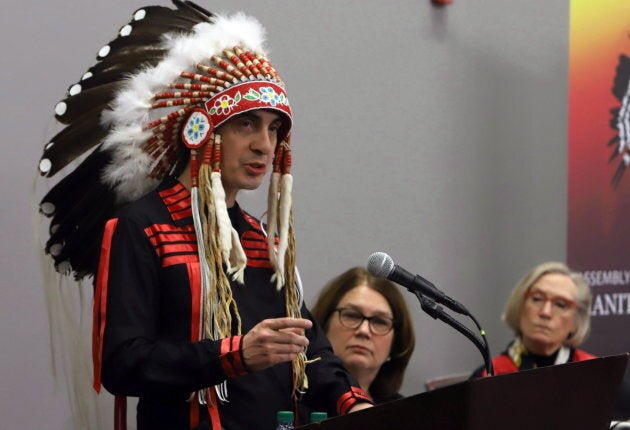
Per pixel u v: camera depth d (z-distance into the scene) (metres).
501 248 8.43
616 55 8.41
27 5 5.94
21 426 5.76
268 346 3.68
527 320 7.43
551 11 8.74
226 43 4.28
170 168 4.39
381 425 2.98
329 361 4.36
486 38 8.34
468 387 2.92
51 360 5.78
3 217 5.76
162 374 3.72
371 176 7.63
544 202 8.70
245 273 4.21
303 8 7.26
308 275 7.25
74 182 4.64
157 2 6.44
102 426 5.93
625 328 8.51
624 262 8.51
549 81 8.71
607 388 3.40
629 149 8.49
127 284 3.87
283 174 4.35
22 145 5.85
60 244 4.72
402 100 7.82
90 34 6.18
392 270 3.88
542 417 3.19
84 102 4.64
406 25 7.85
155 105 4.31
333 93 7.42
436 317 3.91
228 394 4.01
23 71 5.89
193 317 3.95
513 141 8.49
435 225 8.02
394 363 6.23
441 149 8.05
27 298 5.80
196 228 4.02
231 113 4.07
